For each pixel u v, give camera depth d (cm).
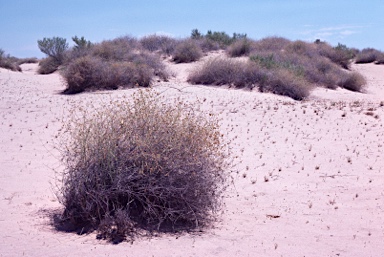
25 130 1116
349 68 3284
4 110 1353
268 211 625
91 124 563
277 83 1856
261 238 529
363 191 714
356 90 2400
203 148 564
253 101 1541
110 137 536
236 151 957
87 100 1524
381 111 1398
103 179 532
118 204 541
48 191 680
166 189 538
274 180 772
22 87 1833
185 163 541
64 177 586
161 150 538
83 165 538
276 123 1230
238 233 542
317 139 1073
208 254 477
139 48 3128
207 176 563
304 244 514
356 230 559
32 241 495
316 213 619
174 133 553
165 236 522
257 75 1903
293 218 599
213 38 3419
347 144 1028
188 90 1741
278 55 2592
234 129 1159
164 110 605
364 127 1194
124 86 1856
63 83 1956
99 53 2520
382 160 896
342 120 1272
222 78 1969
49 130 1117
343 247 507
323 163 878
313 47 3275
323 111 1377
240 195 695
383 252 496
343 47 3697
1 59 2928
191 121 588
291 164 871
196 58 2814
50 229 534
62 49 2755
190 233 536
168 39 3238
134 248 485
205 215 586
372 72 3234
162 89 1756
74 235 519
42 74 2739
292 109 1399
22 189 684
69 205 548
